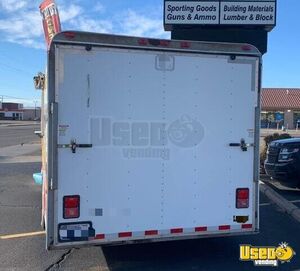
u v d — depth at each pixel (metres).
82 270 5.56
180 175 5.37
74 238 5.00
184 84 5.32
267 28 13.86
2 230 7.46
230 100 5.50
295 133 46.53
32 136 39.84
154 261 5.87
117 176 5.13
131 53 5.09
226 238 6.93
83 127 4.96
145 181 5.24
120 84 5.07
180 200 5.39
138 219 5.23
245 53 5.51
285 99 69.69
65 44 4.84
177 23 13.88
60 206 4.94
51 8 7.77
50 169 4.87
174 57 5.26
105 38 4.96
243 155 5.59
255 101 5.60
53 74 4.81
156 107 5.23
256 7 13.66
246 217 5.63
